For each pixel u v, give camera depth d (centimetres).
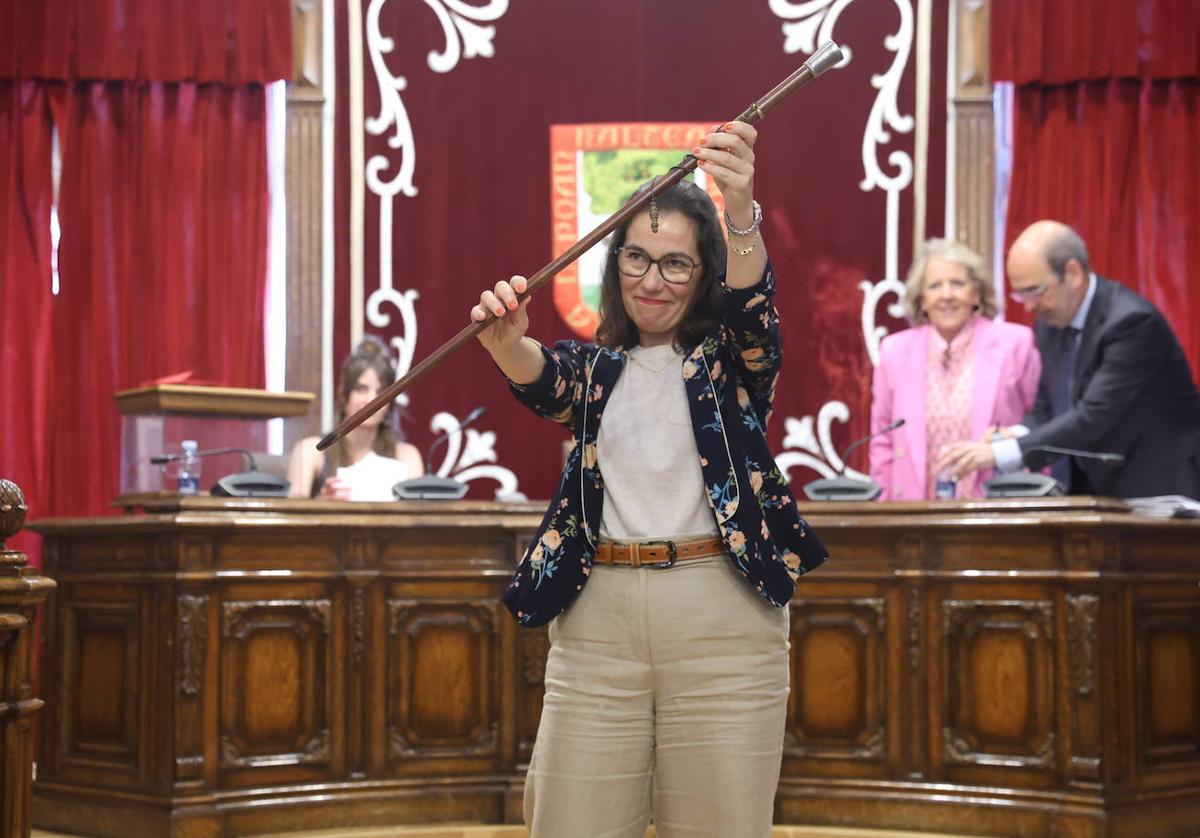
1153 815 400
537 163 630
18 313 611
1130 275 610
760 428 203
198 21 614
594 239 194
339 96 632
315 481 504
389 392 197
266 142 622
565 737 201
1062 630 399
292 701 414
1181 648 420
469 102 633
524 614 200
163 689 399
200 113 616
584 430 203
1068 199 610
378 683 423
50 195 615
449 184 632
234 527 404
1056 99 614
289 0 623
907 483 492
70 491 606
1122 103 610
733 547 194
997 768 405
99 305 609
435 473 621
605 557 200
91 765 416
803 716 423
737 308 193
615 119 629
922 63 625
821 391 621
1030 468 444
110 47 609
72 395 609
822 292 624
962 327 493
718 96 629
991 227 623
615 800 201
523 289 193
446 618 430
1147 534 412
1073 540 398
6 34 609
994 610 408
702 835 197
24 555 226
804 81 186
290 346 626
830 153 627
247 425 458
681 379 203
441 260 630
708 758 196
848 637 421
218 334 612
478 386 623
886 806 412
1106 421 443
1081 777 393
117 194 613
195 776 397
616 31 631
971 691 411
